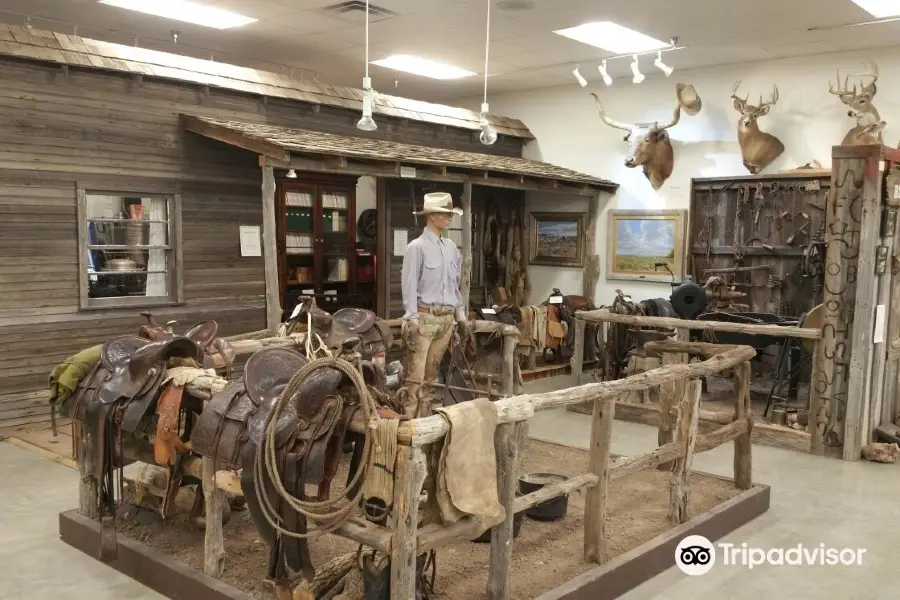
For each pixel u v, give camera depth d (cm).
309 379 281
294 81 817
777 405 668
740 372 465
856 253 568
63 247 626
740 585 356
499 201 1088
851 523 440
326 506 268
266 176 637
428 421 268
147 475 402
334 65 958
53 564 365
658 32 773
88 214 668
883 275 587
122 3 707
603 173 1031
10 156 592
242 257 758
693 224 941
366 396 270
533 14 717
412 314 527
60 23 772
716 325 643
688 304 785
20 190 598
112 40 837
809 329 589
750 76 897
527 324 870
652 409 677
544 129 1092
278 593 288
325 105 834
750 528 430
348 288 888
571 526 404
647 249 988
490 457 288
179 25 777
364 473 269
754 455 585
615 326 759
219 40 835
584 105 1046
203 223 724
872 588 356
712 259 929
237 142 654
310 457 269
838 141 841
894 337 623
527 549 372
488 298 1073
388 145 828
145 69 666
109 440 351
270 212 639
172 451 332
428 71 992
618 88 1011
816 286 834
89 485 389
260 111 780
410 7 700
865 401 579
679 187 959
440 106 996
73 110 627
